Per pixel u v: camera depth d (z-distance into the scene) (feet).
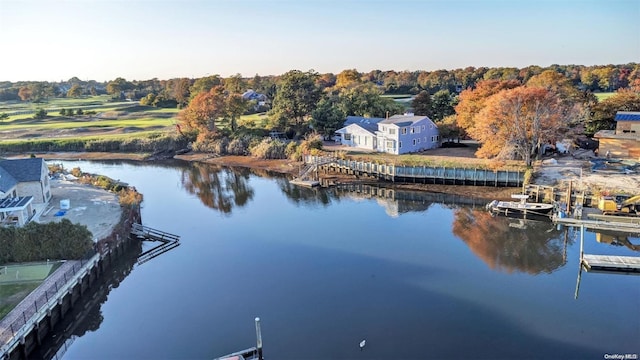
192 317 88.53
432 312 87.71
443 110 287.28
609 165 174.60
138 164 266.16
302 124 301.02
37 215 135.54
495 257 113.91
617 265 103.65
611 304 89.51
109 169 250.37
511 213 148.15
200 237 133.90
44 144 303.48
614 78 481.46
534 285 98.17
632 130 188.03
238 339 80.64
